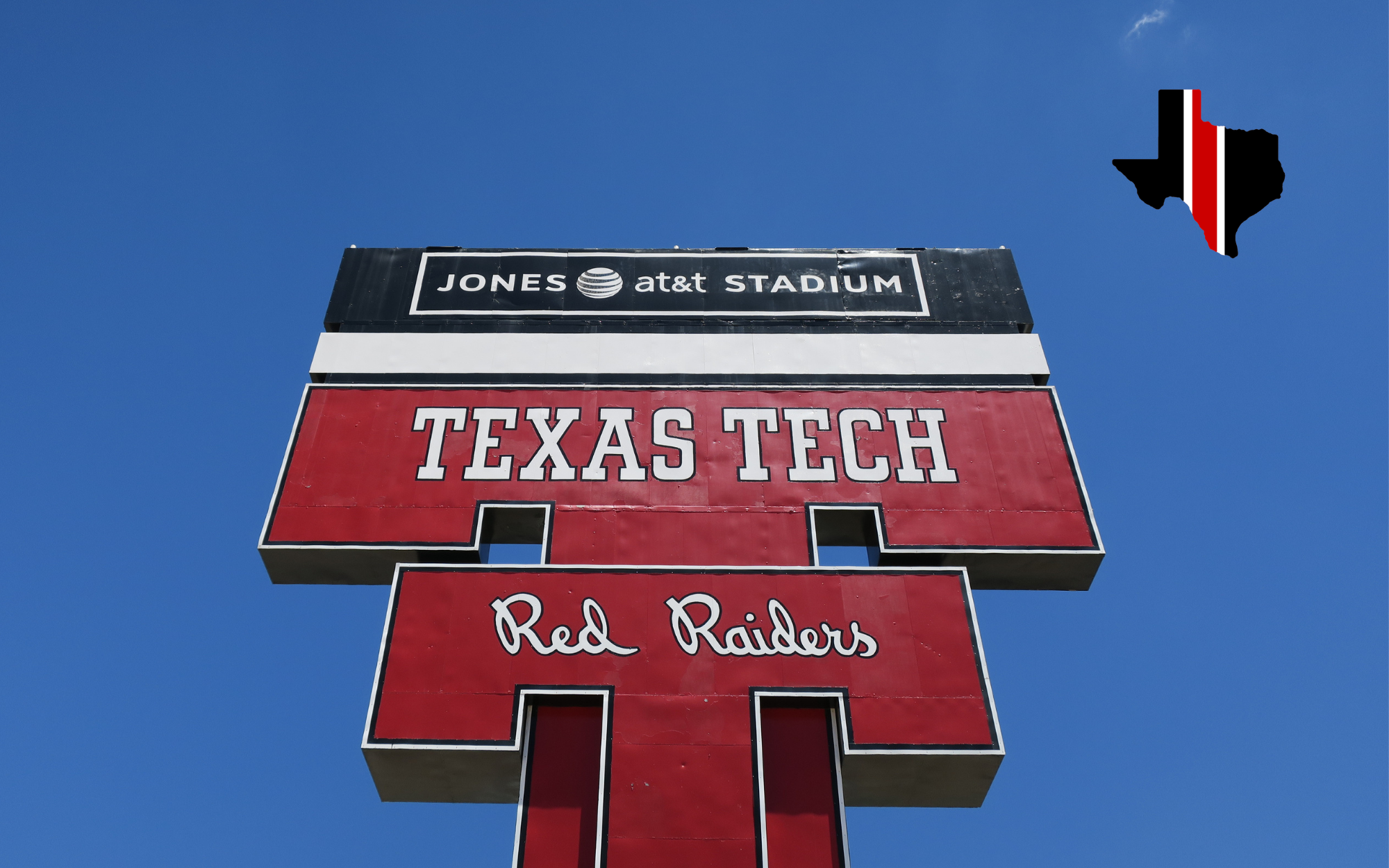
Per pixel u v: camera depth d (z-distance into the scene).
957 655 17.86
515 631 18.00
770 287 24.14
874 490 20.27
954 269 24.56
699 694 17.34
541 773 16.86
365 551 19.17
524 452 20.72
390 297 23.73
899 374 22.44
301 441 20.72
